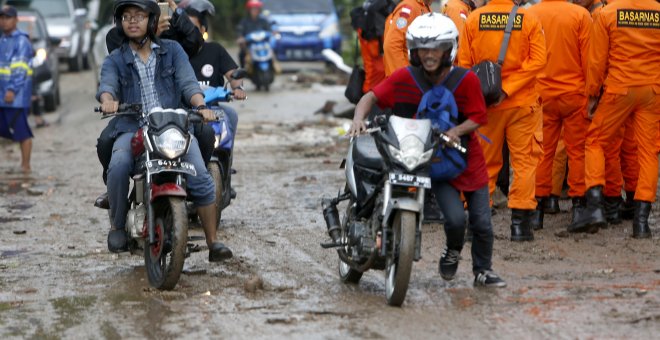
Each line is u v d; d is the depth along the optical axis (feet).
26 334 40.09
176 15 59.67
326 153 96.22
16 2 170.30
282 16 185.37
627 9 56.70
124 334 39.91
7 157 100.89
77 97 154.61
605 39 57.21
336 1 226.79
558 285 46.85
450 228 44.37
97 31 200.75
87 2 218.38
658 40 56.95
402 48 61.87
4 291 47.14
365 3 74.33
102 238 60.29
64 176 87.25
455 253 45.75
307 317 41.88
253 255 54.90
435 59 42.55
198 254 54.60
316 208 69.62
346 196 48.06
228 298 45.27
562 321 40.73
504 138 57.82
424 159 42.06
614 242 56.75
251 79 156.04
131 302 44.75
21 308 44.06
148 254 48.03
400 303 43.24
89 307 44.09
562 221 63.16
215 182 58.54
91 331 40.37
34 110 124.88
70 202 73.97
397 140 42.16
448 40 42.27
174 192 45.16
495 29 56.13
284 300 44.80
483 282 46.68
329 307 43.47
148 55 49.93
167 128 45.57
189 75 49.88
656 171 57.72
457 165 43.45
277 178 82.58
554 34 60.54
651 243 56.34
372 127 42.98
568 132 61.41
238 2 274.57
